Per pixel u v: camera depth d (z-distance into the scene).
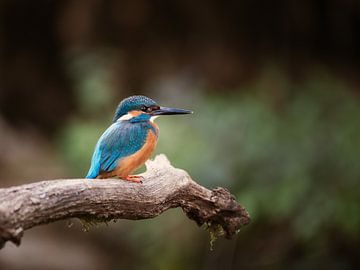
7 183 17.03
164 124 15.01
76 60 18.86
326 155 14.27
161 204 6.64
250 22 20.06
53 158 18.42
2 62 21.27
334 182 14.00
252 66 19.69
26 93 21.39
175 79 17.95
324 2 20.36
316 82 16.45
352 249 14.11
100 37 19.95
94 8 19.94
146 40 19.92
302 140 14.47
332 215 13.80
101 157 7.92
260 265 14.20
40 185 5.54
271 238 14.34
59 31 20.56
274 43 19.95
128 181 6.45
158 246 14.43
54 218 5.55
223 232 7.28
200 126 15.01
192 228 14.21
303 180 13.92
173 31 20.14
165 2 20.12
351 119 14.91
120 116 8.45
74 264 15.08
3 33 21.23
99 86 17.64
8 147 18.80
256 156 14.27
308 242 14.19
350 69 20.27
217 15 20.08
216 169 14.05
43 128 21.16
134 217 6.46
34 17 21.41
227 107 15.27
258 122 14.83
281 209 13.76
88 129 16.09
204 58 19.69
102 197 5.98
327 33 20.50
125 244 15.12
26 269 14.98
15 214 5.16
